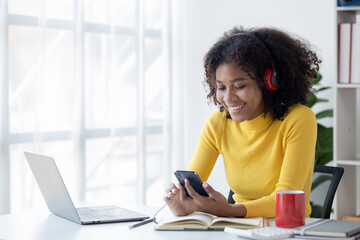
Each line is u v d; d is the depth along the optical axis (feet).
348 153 9.60
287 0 11.37
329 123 10.71
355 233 4.57
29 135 9.74
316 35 10.97
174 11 12.88
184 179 5.24
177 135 13.06
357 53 9.02
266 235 4.51
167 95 12.62
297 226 4.84
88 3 10.85
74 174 10.61
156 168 12.57
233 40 5.70
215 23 12.62
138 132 11.91
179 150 13.08
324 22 10.85
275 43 5.80
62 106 10.36
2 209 9.33
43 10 9.86
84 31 10.73
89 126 10.88
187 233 4.86
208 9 12.71
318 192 6.60
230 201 6.91
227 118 6.44
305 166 5.62
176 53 12.96
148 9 12.23
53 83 10.22
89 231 5.07
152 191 12.50
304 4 11.12
